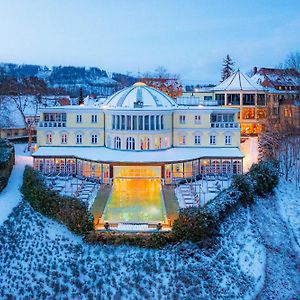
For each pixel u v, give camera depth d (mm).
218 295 45156
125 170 71500
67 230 52000
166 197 62969
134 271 46500
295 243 57281
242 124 102812
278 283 48938
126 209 58594
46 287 44750
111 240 49219
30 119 108125
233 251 51062
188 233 49656
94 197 63062
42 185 59312
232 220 56000
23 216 54719
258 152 82312
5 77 133750
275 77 125500
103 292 44500
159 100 80750
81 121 78375
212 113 78500
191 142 78188
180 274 46438
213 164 73375
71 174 73500
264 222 59188
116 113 74875
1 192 60469
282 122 96688
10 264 47281
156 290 44844
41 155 73562
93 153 74250
